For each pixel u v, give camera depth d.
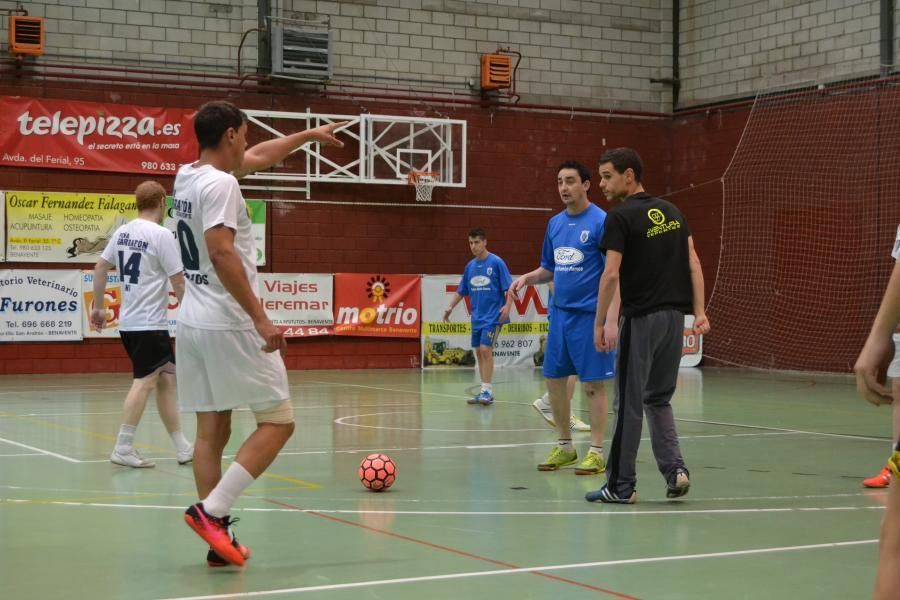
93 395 13.13
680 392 14.17
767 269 18.80
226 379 4.28
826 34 18.02
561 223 7.06
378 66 18.88
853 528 5.20
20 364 16.59
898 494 2.48
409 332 18.97
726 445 8.62
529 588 3.95
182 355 4.41
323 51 18.06
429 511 5.62
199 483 4.45
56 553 4.59
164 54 17.44
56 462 7.50
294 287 18.19
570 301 6.94
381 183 18.56
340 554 4.55
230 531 4.36
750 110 19.25
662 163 20.80
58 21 16.81
